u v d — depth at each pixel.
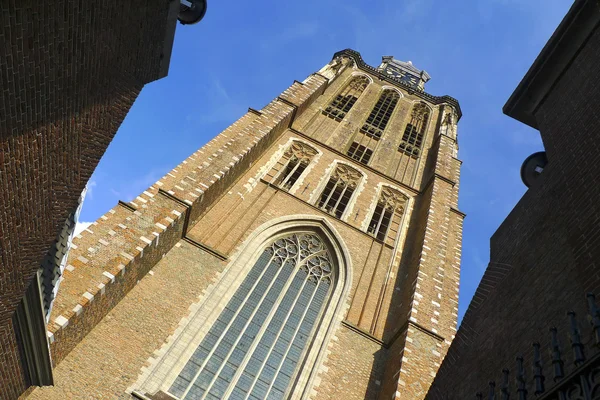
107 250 20.62
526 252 13.05
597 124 12.58
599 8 15.15
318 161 37.31
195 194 25.42
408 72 83.56
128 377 20.05
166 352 21.55
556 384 6.96
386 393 22.36
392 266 30.64
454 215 35.84
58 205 14.41
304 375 22.95
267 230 29.50
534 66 17.61
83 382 19.03
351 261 29.75
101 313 20.58
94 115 14.73
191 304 23.62
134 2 14.02
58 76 11.72
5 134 10.30
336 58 56.59
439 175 38.09
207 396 21.30
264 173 33.62
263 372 22.98
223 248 27.16
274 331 24.81
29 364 15.23
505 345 10.96
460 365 12.63
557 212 12.42
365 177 37.75
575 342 7.17
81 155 14.91
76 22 11.51
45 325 14.70
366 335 25.52
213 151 29.58
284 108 37.75
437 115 52.75
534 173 17.33
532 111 18.14
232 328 24.12
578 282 9.77
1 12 8.97
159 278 23.86
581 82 15.01
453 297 28.23
